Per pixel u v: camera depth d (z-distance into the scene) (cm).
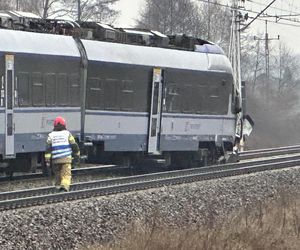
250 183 4819
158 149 5544
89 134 4997
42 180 4712
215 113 6050
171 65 5581
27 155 4662
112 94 5131
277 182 5088
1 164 4425
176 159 6081
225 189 4438
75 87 4859
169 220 3431
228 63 6191
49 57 4625
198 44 6069
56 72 4697
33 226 2911
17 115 4431
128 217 3341
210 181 4697
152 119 5459
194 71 5784
